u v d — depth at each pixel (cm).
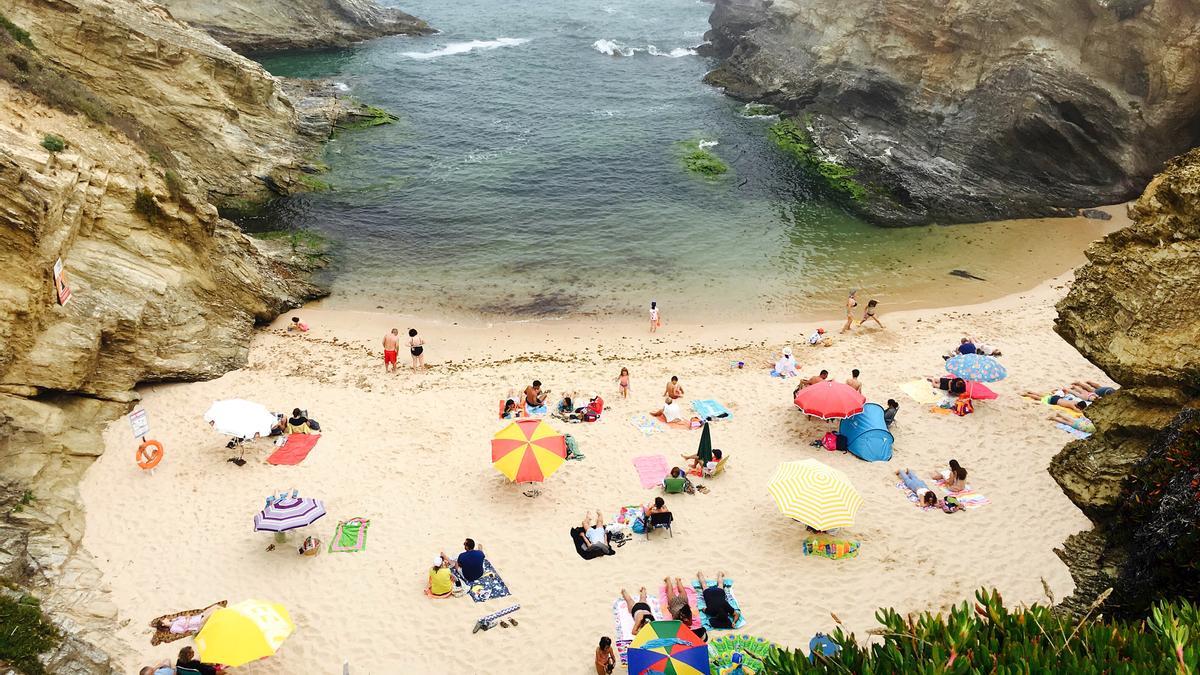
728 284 3891
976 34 4897
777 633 1770
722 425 2558
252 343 3153
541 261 4134
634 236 4406
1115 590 1608
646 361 3050
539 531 2095
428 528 2111
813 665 1095
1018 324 3284
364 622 1827
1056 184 4706
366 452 2417
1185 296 1583
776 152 5466
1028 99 4622
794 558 1984
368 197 4791
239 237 3509
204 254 3098
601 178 5119
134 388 2664
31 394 2291
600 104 6456
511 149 5556
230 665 1597
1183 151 4494
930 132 5159
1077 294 1788
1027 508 2127
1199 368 1562
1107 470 1742
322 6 7931
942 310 3538
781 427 2539
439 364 3102
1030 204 4628
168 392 2691
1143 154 4525
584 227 4500
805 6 6425
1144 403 1694
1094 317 1753
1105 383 2711
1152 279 1627
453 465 2364
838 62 5850
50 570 1883
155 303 2747
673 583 1869
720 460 2289
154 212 2872
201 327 2911
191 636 1759
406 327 3459
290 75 6875
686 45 8244
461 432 2528
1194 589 1373
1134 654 923
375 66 7294
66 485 2183
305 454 2389
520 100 6531
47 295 2375
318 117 5603
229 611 1617
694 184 5031
